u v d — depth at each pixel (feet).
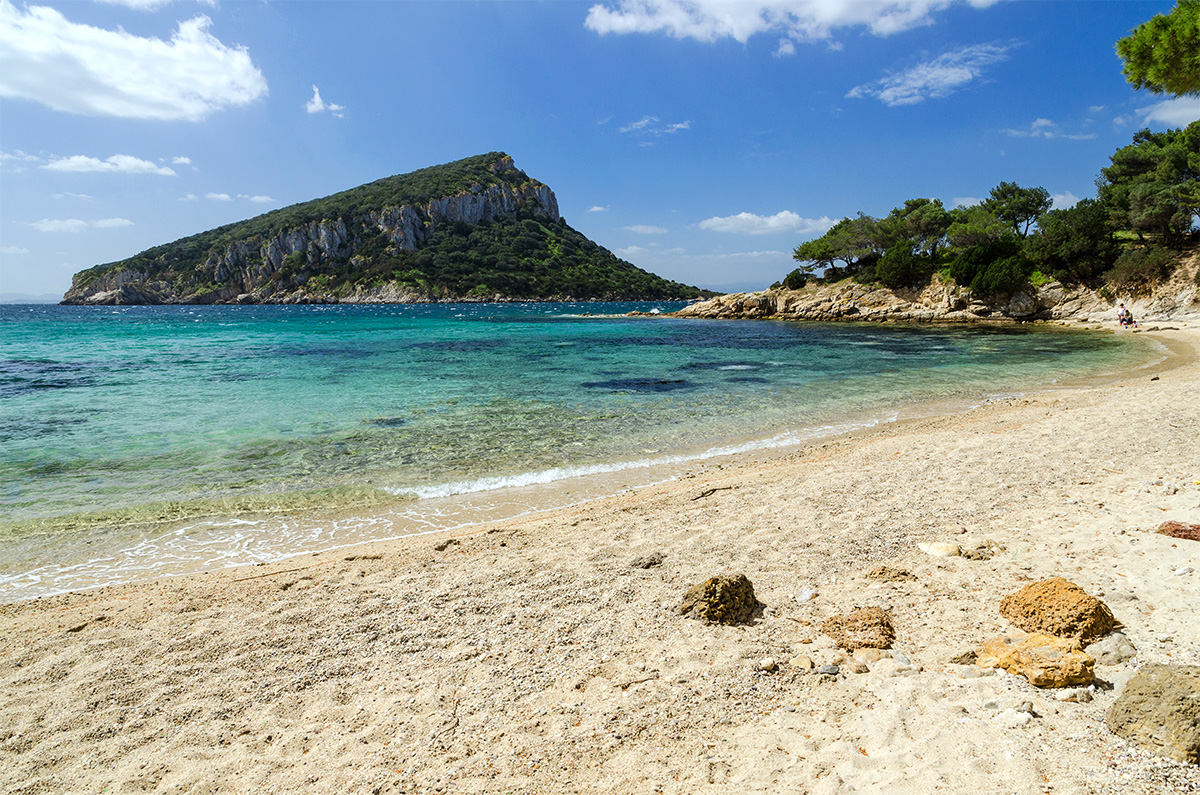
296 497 29.86
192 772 10.55
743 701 11.75
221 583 20.08
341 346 122.62
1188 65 32.73
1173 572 15.97
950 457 31.94
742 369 83.05
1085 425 37.86
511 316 285.02
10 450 38.27
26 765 10.93
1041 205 214.48
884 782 9.34
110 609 18.04
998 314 177.17
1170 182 157.99
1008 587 16.15
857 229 215.92
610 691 12.37
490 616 16.26
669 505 26.53
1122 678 11.53
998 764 9.52
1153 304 147.74
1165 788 8.60
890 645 13.60
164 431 43.80
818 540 20.75
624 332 168.04
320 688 13.19
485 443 40.88
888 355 100.68
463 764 10.34
